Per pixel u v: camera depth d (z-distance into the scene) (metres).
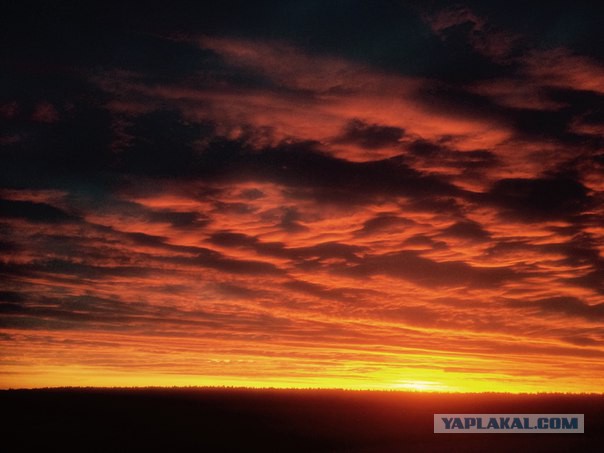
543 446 22.55
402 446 23.00
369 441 24.03
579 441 24.16
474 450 21.50
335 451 21.83
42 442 22.98
